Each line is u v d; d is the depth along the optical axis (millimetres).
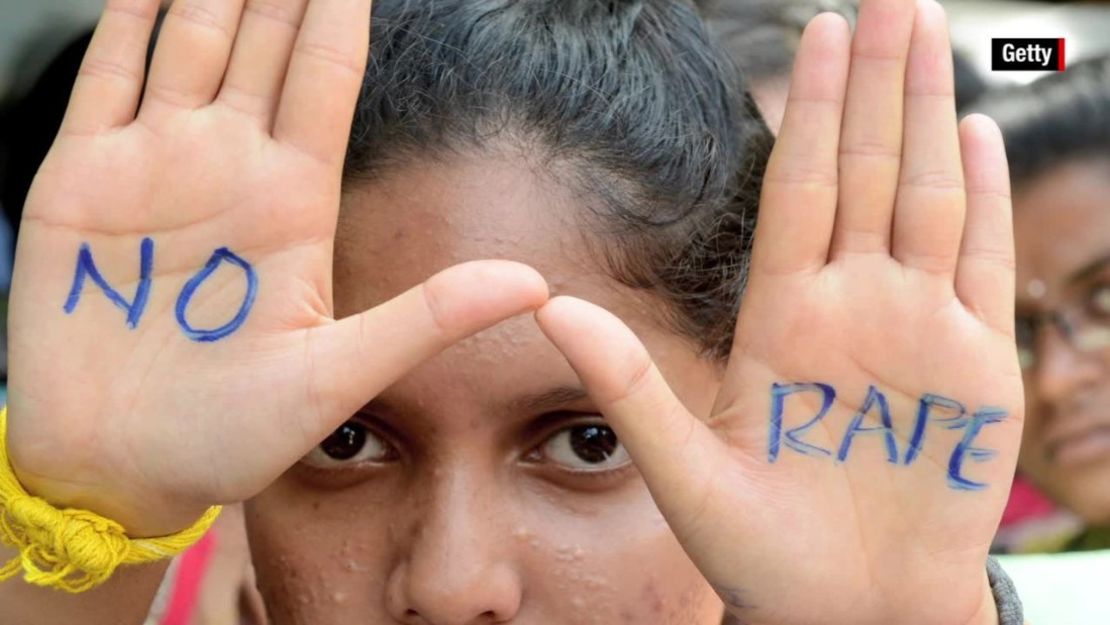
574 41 1263
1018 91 2615
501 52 1237
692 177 1269
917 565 1104
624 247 1219
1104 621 1837
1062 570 1949
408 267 1188
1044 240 2500
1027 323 2537
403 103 1215
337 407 1046
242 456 1061
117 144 1097
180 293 1085
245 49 1106
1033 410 2539
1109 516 2516
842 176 1131
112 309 1089
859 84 1124
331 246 1097
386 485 1230
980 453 1108
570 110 1222
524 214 1191
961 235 1126
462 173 1197
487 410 1170
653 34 1337
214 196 1085
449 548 1160
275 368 1057
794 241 1122
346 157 1222
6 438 1103
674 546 1231
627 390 1019
